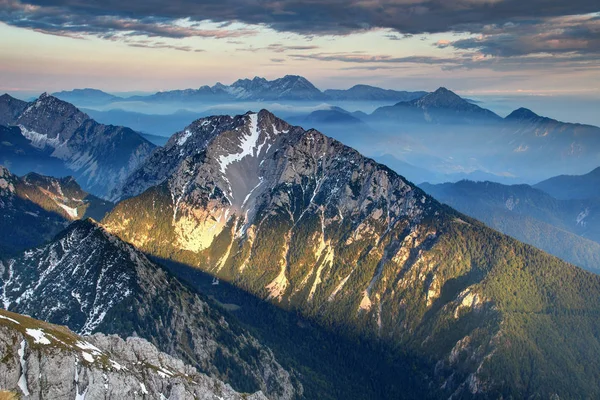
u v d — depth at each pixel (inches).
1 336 7677.2
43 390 7755.9
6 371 7455.7
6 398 7352.4
